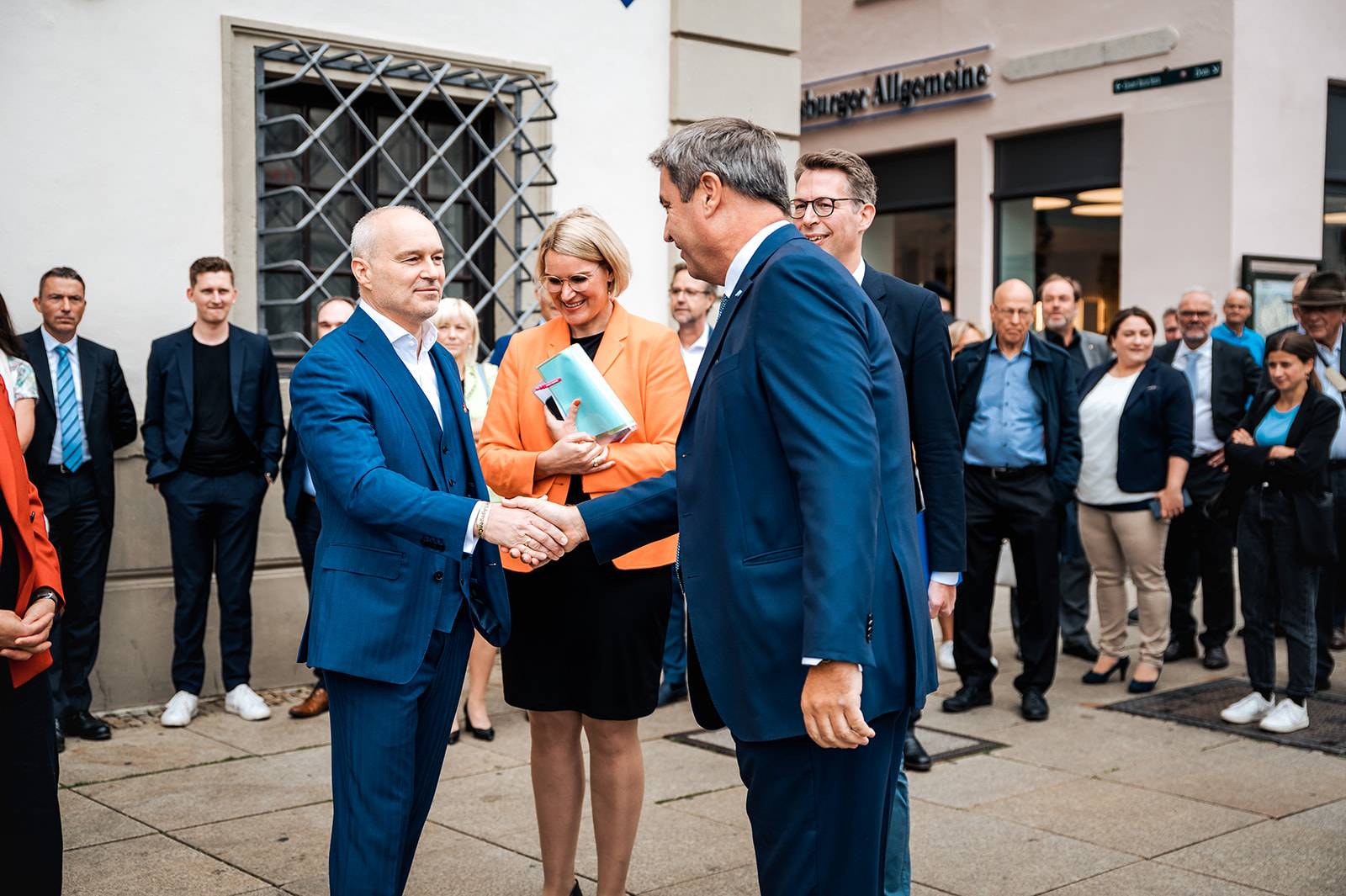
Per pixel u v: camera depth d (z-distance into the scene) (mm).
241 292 6254
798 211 3826
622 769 3500
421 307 2975
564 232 3598
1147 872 3977
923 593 2504
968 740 5555
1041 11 12320
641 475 3510
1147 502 6406
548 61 7113
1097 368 6723
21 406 4594
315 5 6355
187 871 3914
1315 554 5598
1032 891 3818
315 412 2846
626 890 3764
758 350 2361
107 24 5793
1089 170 12266
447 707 3041
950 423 3777
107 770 4984
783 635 2336
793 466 2287
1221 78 11133
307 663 2904
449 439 3123
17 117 5613
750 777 2457
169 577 6062
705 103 7652
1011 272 12992
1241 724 5816
